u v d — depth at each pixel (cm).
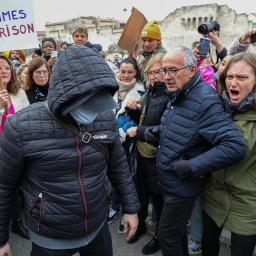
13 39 306
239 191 169
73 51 122
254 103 161
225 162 159
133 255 253
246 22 2991
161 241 198
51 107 123
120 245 266
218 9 3111
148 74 235
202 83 181
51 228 141
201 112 171
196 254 251
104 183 152
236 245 174
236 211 173
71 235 143
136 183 246
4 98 264
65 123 131
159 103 227
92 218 145
